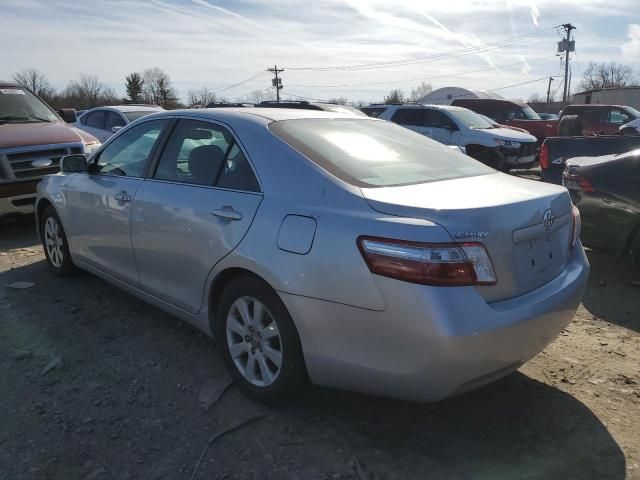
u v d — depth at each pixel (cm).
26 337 407
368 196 280
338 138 344
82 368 365
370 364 268
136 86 8619
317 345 283
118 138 448
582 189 584
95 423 306
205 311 351
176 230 356
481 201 278
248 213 313
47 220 529
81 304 469
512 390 349
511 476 271
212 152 355
